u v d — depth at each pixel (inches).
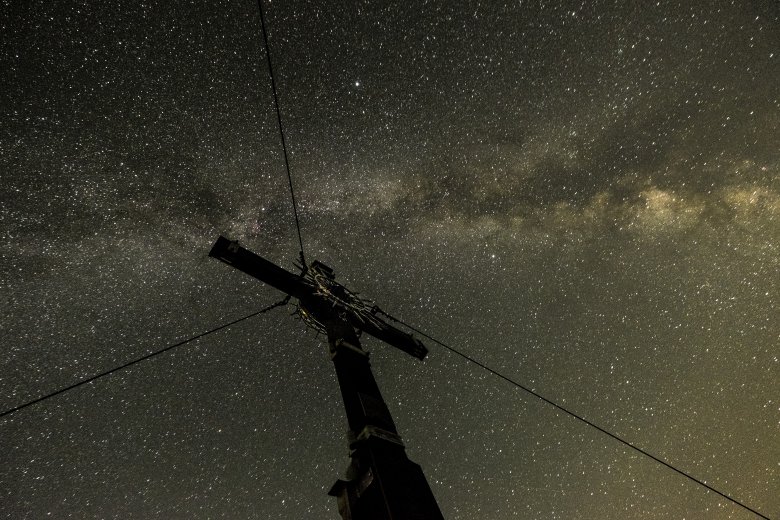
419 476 119.0
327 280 230.8
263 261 211.2
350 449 128.3
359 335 218.5
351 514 110.1
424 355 236.4
